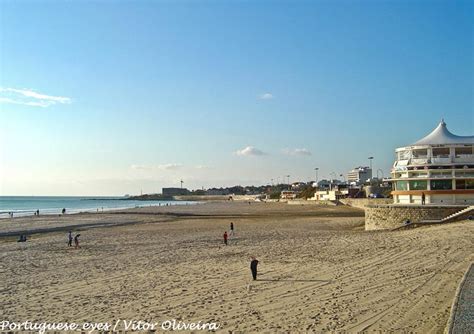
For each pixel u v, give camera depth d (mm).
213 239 45312
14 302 19297
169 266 27875
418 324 14281
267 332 14164
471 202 52969
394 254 27859
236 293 19578
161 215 101500
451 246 29312
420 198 55000
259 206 163625
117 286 22062
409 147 57812
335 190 174750
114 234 53656
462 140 57781
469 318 12336
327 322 14898
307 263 26656
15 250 39031
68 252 37094
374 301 17203
